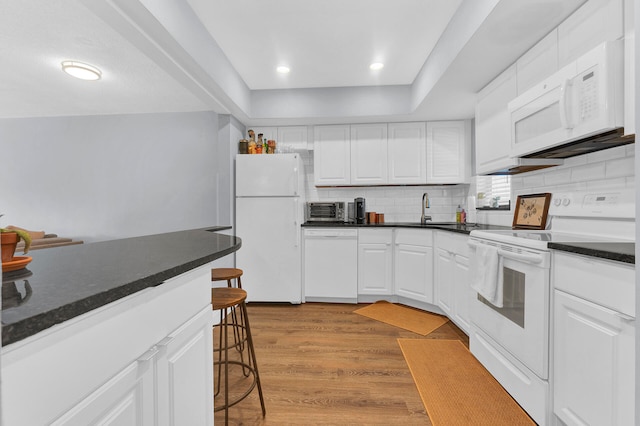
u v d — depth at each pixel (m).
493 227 2.73
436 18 2.17
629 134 1.27
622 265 1.06
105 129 3.52
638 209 0.80
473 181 3.47
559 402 1.35
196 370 1.05
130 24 1.62
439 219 3.89
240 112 3.22
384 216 3.95
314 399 1.69
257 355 2.19
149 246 1.31
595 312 1.15
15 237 0.82
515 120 1.93
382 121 3.57
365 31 2.32
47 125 3.58
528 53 1.97
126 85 2.79
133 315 0.74
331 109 3.36
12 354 0.47
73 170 3.56
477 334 2.06
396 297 3.40
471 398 1.69
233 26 2.24
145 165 3.46
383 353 2.22
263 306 3.33
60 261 0.96
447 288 2.75
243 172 3.32
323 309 3.21
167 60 2.03
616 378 1.07
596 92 1.34
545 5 1.56
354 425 1.49
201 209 3.38
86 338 0.60
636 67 0.80
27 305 0.54
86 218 3.54
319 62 2.79
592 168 1.82
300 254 3.38
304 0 1.97
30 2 1.70
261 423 1.50
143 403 0.77
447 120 3.54
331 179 3.67
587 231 1.81
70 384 0.57
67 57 2.31
